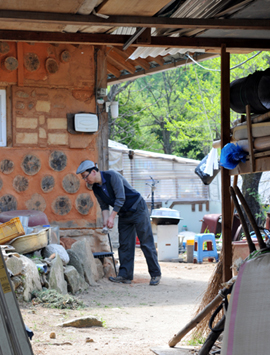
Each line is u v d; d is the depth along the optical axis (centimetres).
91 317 530
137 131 3231
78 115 914
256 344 266
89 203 936
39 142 909
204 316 404
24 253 711
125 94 3353
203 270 1103
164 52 578
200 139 2700
